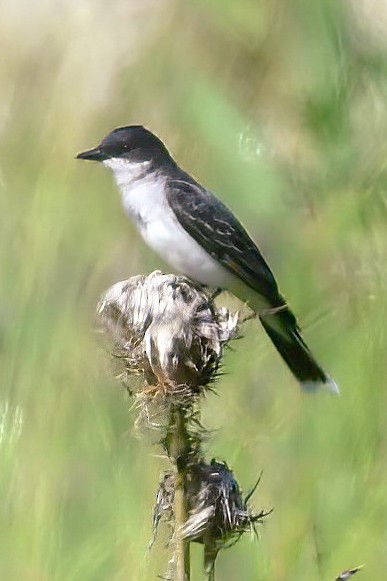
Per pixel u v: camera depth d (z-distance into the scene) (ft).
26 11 18.93
